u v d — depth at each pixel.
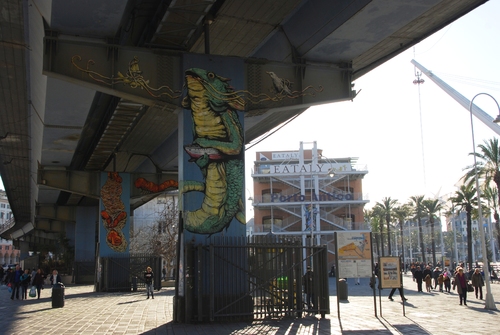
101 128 27.03
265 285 15.88
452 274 51.75
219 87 17.05
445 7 15.85
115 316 17.98
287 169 72.00
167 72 16.59
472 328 14.36
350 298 27.08
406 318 16.81
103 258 34.25
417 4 14.77
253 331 13.52
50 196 48.47
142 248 59.53
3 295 31.91
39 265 57.53
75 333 13.71
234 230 16.53
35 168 37.69
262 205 69.31
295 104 18.06
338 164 72.25
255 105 17.61
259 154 85.88
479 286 26.33
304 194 70.12
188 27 16.58
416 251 125.75
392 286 17.89
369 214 85.00
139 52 16.28
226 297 15.47
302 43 17.88
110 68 15.80
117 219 34.88
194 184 16.34
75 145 29.14
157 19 16.66
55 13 14.35
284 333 13.20
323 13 16.09
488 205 50.94
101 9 14.24
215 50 19.91
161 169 36.12
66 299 27.08
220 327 14.32
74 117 23.70
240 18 17.27
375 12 15.20
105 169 36.44
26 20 16.23
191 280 15.48
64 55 15.37
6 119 26.42
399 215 80.19
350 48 17.86
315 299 16.58
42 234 81.94
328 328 14.14
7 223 78.56
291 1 16.31
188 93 16.59
